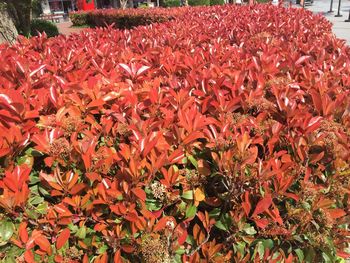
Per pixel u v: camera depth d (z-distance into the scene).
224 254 2.09
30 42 4.97
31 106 2.47
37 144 2.00
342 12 30.84
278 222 2.01
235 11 9.61
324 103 2.49
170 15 12.95
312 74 3.16
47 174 1.92
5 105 2.20
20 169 1.80
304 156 2.13
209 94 2.68
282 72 3.32
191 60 3.44
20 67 3.02
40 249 1.78
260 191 1.97
